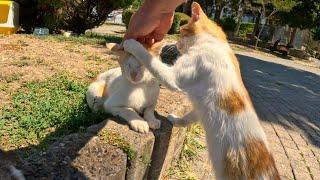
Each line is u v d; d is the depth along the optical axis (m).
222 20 5.93
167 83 0.65
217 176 0.64
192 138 1.05
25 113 0.86
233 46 4.59
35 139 0.75
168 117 0.78
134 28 0.64
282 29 6.48
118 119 0.70
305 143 1.33
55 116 0.84
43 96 0.97
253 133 0.63
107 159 0.57
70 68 1.27
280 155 1.16
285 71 3.29
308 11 5.04
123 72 0.69
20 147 0.72
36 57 1.37
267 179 0.61
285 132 1.41
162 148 0.74
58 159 0.55
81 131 0.68
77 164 0.55
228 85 0.64
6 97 0.95
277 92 2.17
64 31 2.46
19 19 2.31
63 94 1.00
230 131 0.63
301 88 2.53
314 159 1.19
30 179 0.49
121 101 0.71
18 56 1.36
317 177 1.05
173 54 0.73
